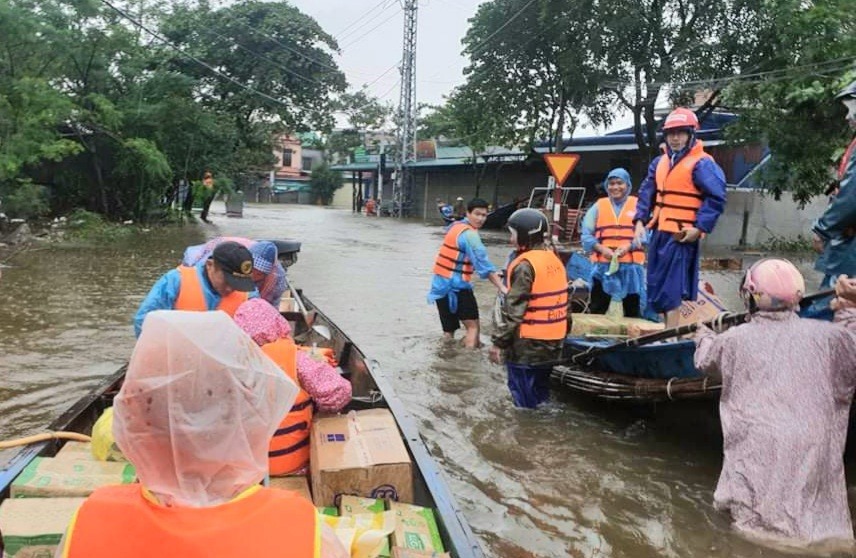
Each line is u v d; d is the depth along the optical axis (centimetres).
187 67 3075
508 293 576
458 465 491
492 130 2647
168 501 142
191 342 141
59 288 1141
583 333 665
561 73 2241
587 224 762
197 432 138
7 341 789
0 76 1897
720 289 1299
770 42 1811
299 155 6091
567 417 580
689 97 2044
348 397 361
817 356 383
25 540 253
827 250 450
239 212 3312
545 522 414
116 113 2177
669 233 587
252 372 148
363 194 5416
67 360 717
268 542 142
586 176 2859
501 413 589
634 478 471
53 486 292
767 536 374
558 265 579
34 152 1847
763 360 388
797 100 1171
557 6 2105
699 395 490
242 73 3284
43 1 2086
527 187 3303
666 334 488
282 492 154
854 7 1210
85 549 139
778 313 395
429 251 1867
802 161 1279
